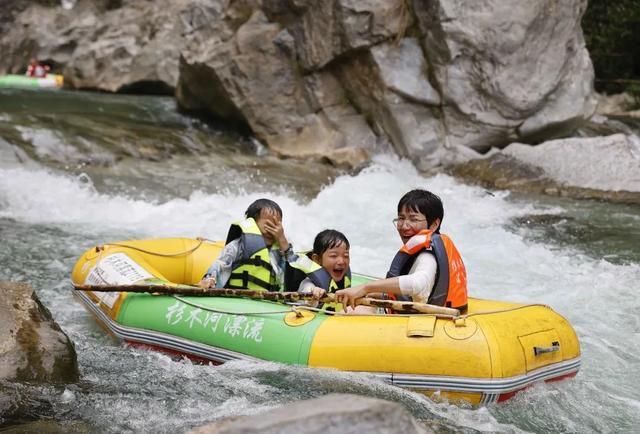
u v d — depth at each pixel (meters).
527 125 24.61
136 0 37.16
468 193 22.00
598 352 12.16
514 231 18.83
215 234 17.81
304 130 25.48
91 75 35.12
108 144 22.98
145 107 29.78
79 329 12.41
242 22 27.08
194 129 26.58
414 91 24.30
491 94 24.05
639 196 21.73
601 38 34.31
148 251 13.20
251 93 25.69
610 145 23.69
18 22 37.22
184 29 35.09
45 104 28.34
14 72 36.84
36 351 9.91
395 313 10.66
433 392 9.70
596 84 34.66
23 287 11.06
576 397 10.38
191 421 9.15
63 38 37.06
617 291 14.97
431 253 10.38
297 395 9.87
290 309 10.70
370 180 22.48
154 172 21.67
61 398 9.46
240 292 11.03
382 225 18.80
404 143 24.30
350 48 24.55
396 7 24.34
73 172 20.73
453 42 23.83
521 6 23.83
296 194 21.11
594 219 19.92
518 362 9.71
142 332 11.28
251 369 10.30
